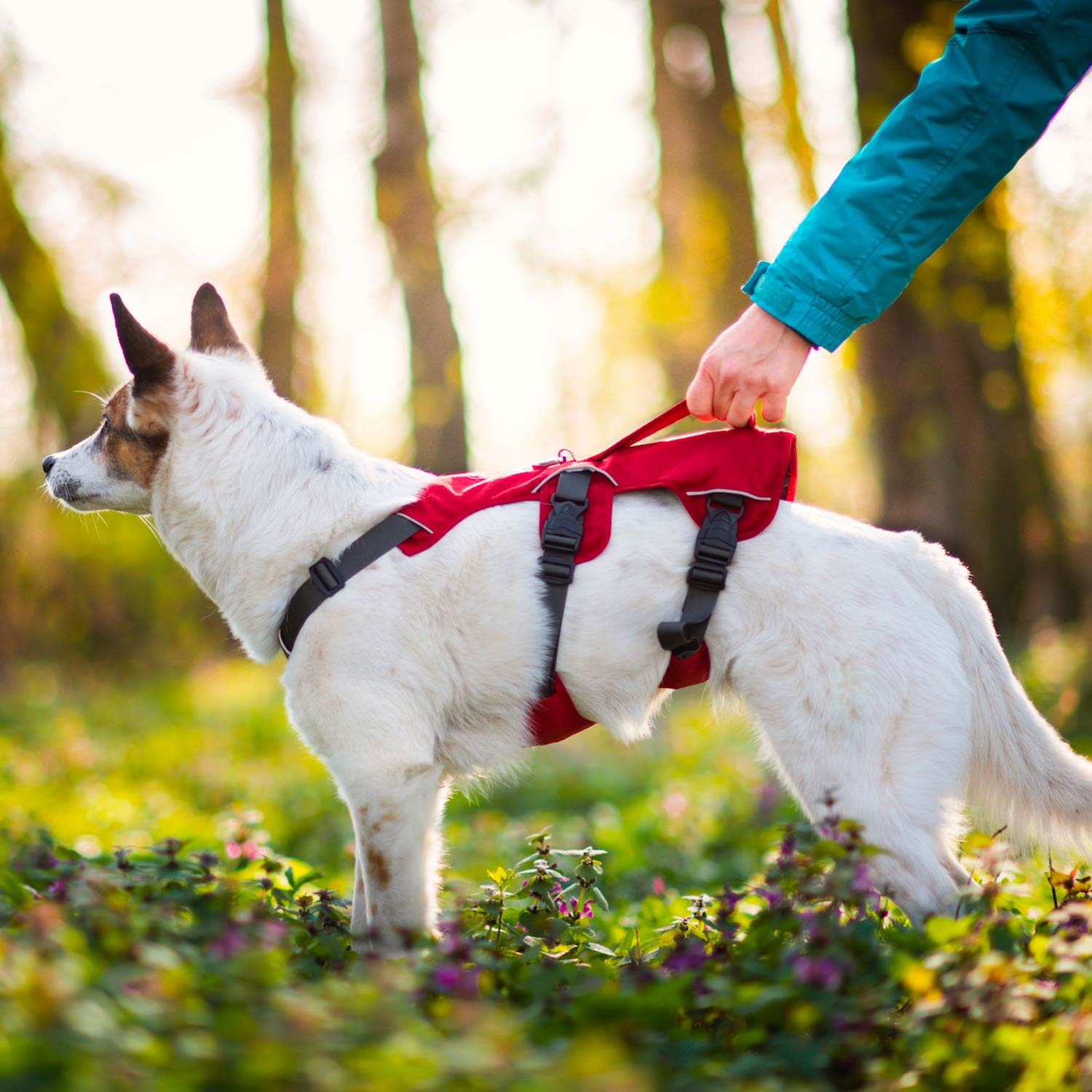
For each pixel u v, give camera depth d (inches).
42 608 511.5
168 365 129.8
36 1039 61.4
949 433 418.9
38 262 537.6
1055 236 405.1
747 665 114.3
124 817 238.8
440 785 124.6
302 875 144.9
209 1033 67.8
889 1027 87.1
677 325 438.6
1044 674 330.3
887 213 109.6
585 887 124.9
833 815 108.0
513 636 117.5
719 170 450.0
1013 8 105.9
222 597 131.6
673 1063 79.4
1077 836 119.4
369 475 128.6
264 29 537.0
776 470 116.0
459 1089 63.8
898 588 115.1
